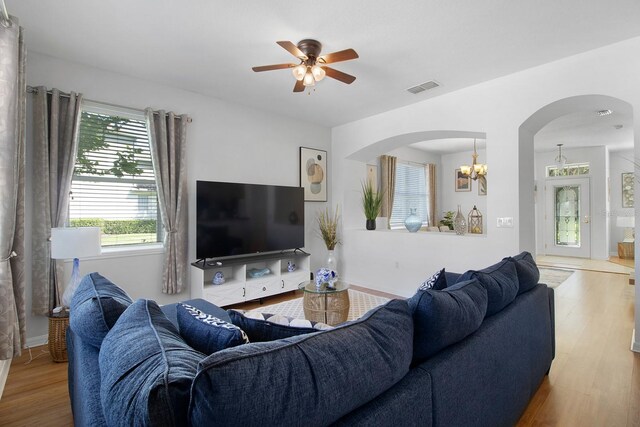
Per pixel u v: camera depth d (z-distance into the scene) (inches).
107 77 132.0
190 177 155.6
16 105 79.3
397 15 96.2
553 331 96.0
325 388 32.2
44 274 114.0
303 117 196.1
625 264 265.7
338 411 33.2
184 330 47.8
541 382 89.0
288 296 180.4
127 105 136.6
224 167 167.2
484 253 146.3
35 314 113.5
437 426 45.4
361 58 122.1
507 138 137.4
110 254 132.3
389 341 41.6
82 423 47.9
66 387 88.5
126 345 40.0
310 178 205.5
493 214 142.5
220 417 26.5
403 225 284.4
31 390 86.9
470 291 61.6
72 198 125.5
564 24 100.6
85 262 126.6
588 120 203.3
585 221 304.7
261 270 175.9
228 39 109.3
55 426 73.2
